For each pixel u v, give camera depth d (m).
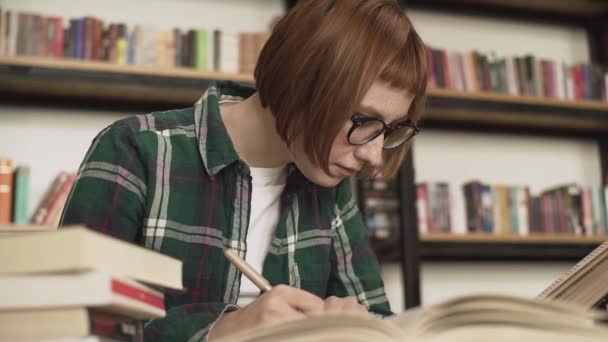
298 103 1.09
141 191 1.14
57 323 0.57
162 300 0.71
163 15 3.01
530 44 3.58
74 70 2.52
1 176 2.47
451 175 3.35
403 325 0.66
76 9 2.90
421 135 3.35
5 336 0.57
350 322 0.60
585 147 3.57
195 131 1.24
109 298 0.58
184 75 2.64
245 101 1.27
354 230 1.42
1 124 2.72
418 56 1.10
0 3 2.79
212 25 3.07
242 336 0.61
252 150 1.26
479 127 3.37
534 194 3.45
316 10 1.10
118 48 2.65
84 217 1.07
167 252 1.16
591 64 3.49
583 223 3.22
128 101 2.82
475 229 3.07
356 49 1.05
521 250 3.09
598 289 0.94
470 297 0.61
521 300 0.62
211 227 1.20
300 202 1.34
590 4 3.51
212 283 1.19
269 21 3.14
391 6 1.12
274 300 0.87
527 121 3.35
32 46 2.56
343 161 1.12
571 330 0.59
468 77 3.15
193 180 1.20
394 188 2.99
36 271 0.57
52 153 2.76
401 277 3.20
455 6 3.45
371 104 1.07
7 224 2.44
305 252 1.31
